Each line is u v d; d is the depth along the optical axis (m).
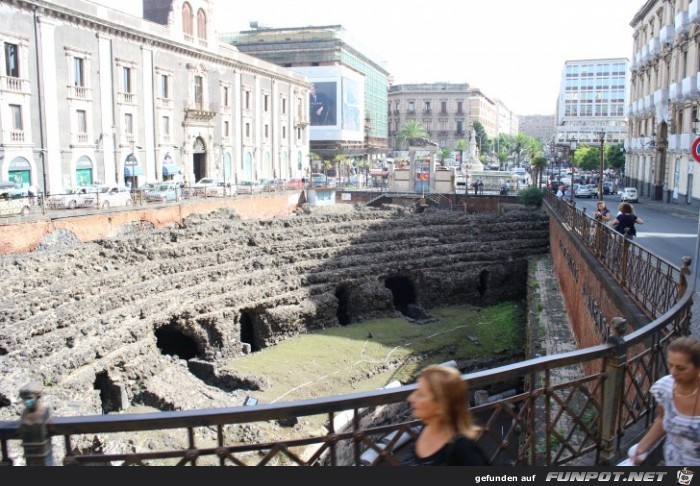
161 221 44.41
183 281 35.75
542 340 26.48
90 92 51.09
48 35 46.41
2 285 27.86
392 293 45.41
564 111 171.75
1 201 33.81
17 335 24.92
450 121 161.50
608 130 167.62
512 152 184.38
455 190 76.00
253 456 21.08
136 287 32.88
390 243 47.94
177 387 28.30
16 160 44.44
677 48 55.22
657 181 64.38
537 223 53.81
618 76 166.00
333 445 5.89
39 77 46.00
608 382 7.87
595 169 104.88
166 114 61.50
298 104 94.00
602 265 20.38
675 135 56.00
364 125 133.38
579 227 28.22
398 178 76.75
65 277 31.47
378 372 32.75
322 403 5.73
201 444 21.52
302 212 57.41
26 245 33.53
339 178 97.75
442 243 50.50
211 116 68.06
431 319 42.66
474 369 34.59
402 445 6.89
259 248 42.84
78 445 19.16
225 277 38.41
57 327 27.17
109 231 39.59
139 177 56.91
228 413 5.56
